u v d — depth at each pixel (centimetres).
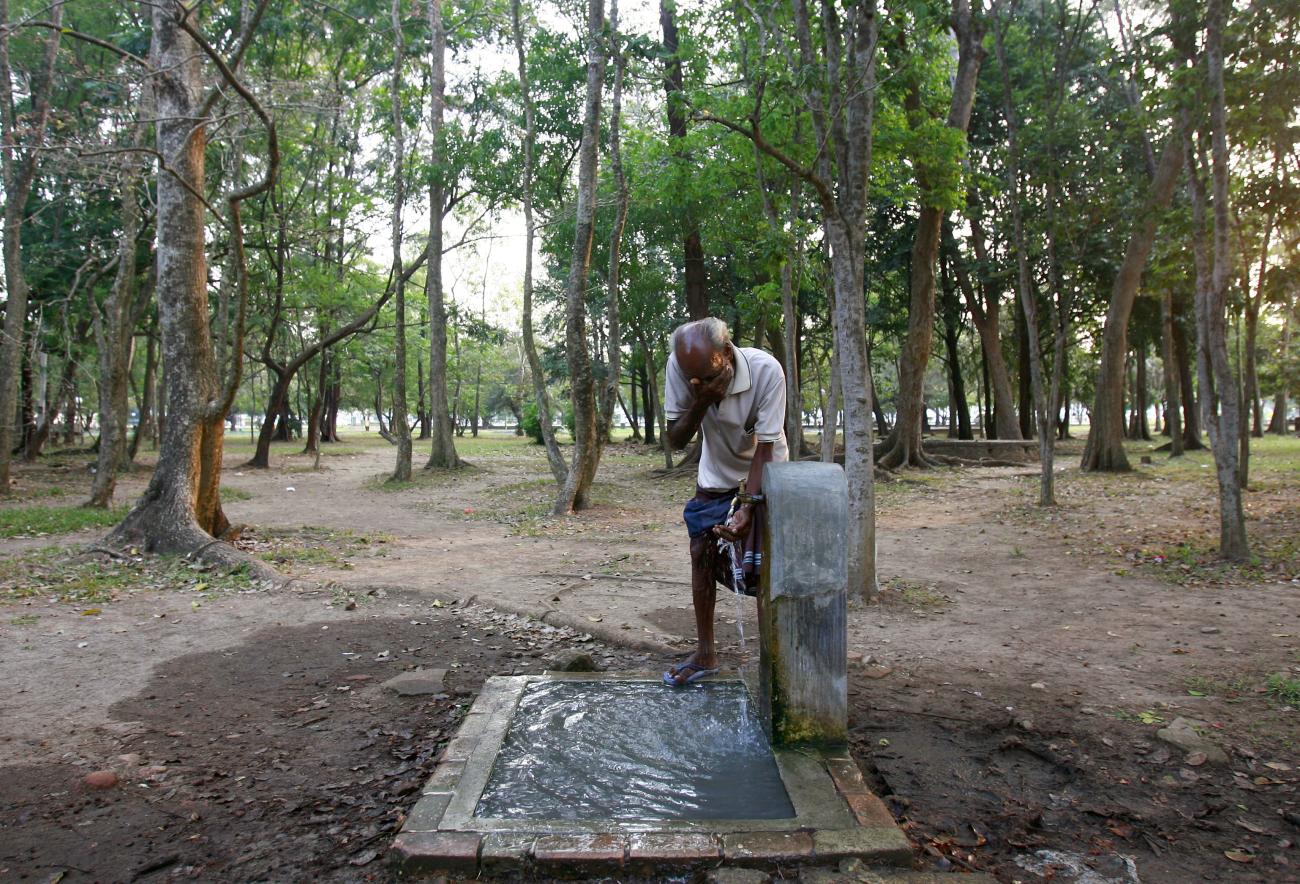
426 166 2039
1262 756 387
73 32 874
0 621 680
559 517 1430
